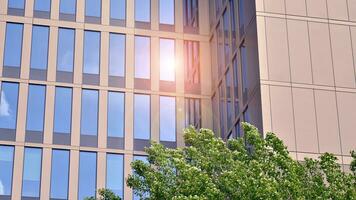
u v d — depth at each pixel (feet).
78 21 183.52
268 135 100.94
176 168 102.01
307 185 96.17
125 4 186.50
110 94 178.70
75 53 180.55
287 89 142.31
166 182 101.86
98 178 171.01
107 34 183.52
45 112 174.60
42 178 169.37
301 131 139.23
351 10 151.94
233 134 157.17
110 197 113.50
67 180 170.09
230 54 164.45
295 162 97.09
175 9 187.93
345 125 141.49
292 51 145.69
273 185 89.81
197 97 180.96
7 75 176.04
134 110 178.19
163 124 177.99
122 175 172.24
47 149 171.73
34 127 173.17
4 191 167.22
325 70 145.48
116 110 177.68
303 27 148.25
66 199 168.66
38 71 177.68
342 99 143.64
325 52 146.92
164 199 99.14
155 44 184.65
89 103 177.17
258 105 141.49
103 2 185.78
